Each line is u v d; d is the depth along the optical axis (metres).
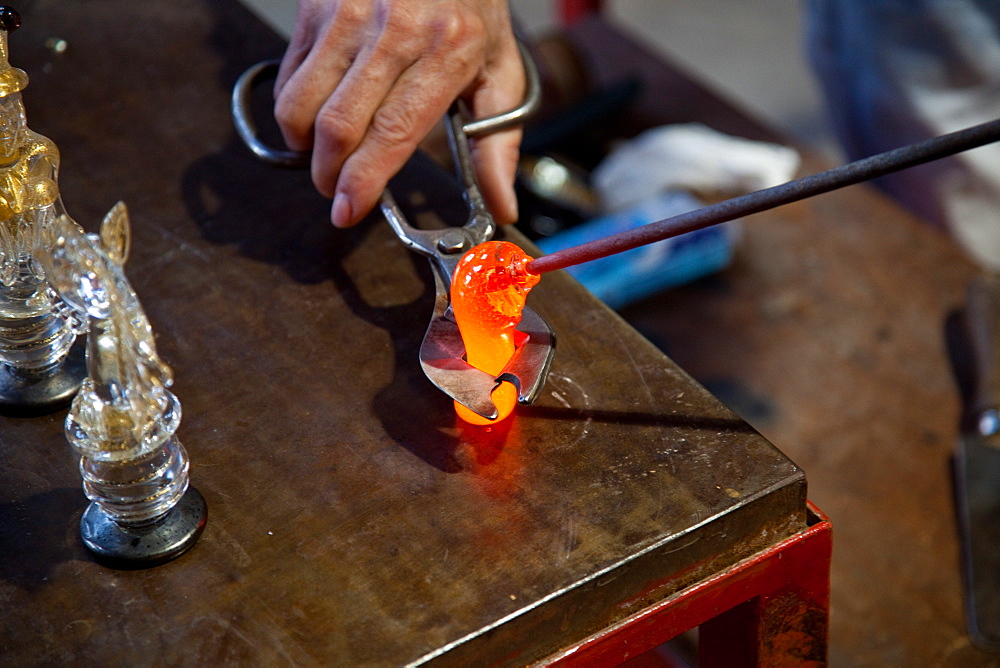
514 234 0.94
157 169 0.98
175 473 0.79
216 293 0.90
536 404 0.84
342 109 0.89
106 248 0.75
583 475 0.81
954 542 1.18
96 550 0.78
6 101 0.80
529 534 0.79
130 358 0.76
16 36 1.08
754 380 1.31
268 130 1.01
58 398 0.84
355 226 0.93
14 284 0.82
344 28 0.91
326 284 0.90
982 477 1.19
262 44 1.08
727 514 0.79
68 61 1.06
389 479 0.81
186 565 0.78
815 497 1.21
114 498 0.77
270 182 0.97
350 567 0.78
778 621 0.84
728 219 0.75
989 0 1.59
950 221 1.77
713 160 1.51
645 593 0.79
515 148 0.95
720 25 3.06
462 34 0.91
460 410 0.83
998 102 1.66
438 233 0.86
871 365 1.31
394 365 0.86
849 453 1.24
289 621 0.76
